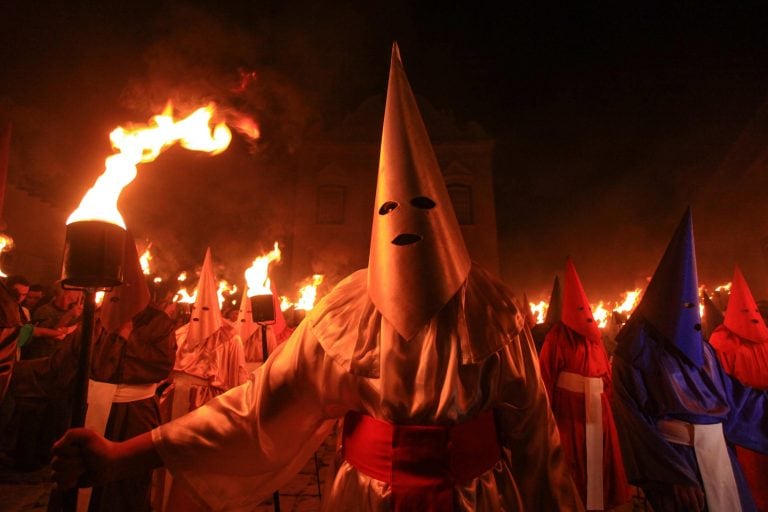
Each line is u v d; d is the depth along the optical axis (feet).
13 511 13.09
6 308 12.75
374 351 4.36
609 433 13.99
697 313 10.00
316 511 13.42
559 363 14.67
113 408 10.85
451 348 4.26
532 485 4.58
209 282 16.37
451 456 4.05
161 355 11.46
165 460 4.42
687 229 10.30
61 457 3.96
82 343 4.02
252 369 20.85
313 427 5.06
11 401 17.39
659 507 9.38
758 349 12.71
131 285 11.12
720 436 9.51
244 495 4.85
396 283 4.24
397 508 3.96
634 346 10.34
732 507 9.08
